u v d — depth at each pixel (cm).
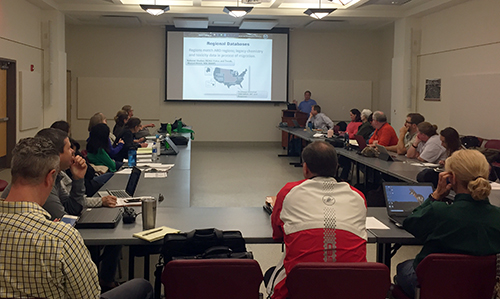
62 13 916
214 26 1159
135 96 1171
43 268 138
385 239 237
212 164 906
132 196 330
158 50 1167
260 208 293
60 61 909
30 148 146
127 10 903
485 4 721
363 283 182
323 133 876
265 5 903
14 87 768
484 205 202
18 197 145
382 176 561
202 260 183
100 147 482
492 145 662
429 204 212
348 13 923
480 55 738
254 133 1210
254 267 183
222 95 1184
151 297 207
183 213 279
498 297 196
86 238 225
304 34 1196
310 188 209
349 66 1216
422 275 198
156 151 513
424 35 916
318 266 180
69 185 285
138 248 262
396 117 975
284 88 1193
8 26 728
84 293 147
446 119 841
